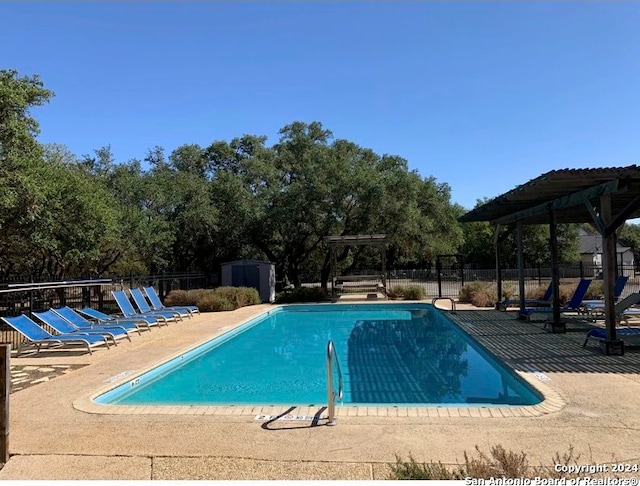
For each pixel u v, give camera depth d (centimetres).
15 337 1206
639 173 727
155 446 427
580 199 902
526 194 958
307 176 2317
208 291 1850
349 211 2394
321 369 900
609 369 700
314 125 2862
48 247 1502
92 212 1571
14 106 1202
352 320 1647
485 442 416
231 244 2742
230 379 832
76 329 1079
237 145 3234
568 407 512
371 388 739
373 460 385
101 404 578
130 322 1248
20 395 632
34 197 1225
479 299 1714
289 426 470
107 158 2472
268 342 1230
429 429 452
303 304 1978
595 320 1238
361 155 2803
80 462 401
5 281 1348
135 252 2127
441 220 2656
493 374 805
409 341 1187
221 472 374
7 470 391
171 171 3189
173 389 768
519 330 1120
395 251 3619
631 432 434
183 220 2461
